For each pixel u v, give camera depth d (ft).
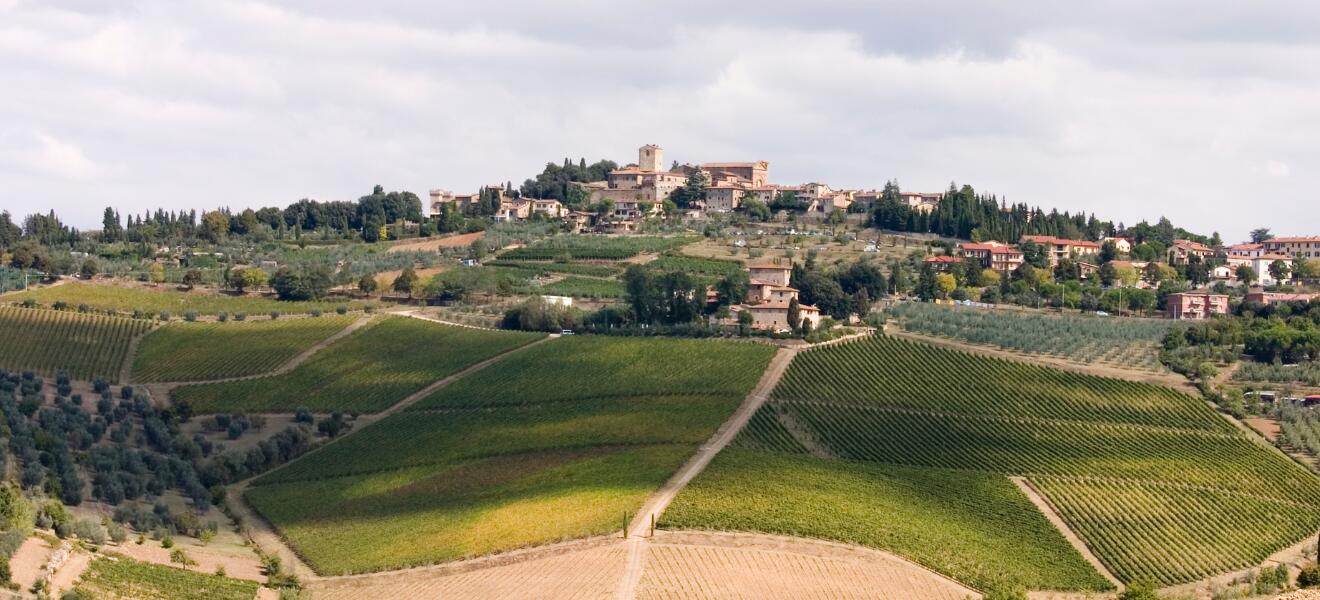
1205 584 526.98
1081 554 539.70
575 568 473.67
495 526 530.27
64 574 432.66
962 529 544.62
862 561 489.26
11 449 585.63
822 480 574.56
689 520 511.40
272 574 497.87
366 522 568.00
